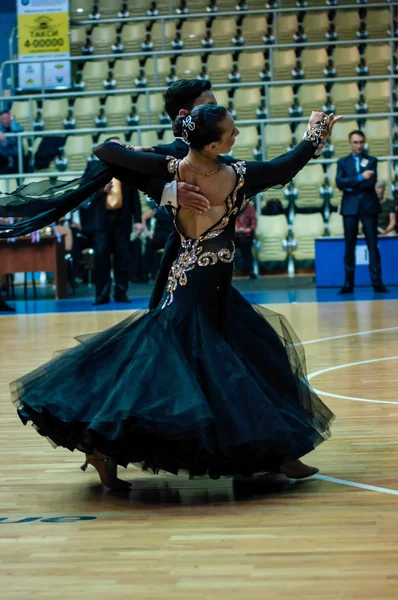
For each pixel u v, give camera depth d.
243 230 17.09
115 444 3.66
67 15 19.23
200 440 3.55
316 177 17.48
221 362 3.82
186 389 3.66
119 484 4.00
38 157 17.62
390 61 19.42
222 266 4.00
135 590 2.72
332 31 20.28
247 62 19.81
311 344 8.73
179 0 21.22
